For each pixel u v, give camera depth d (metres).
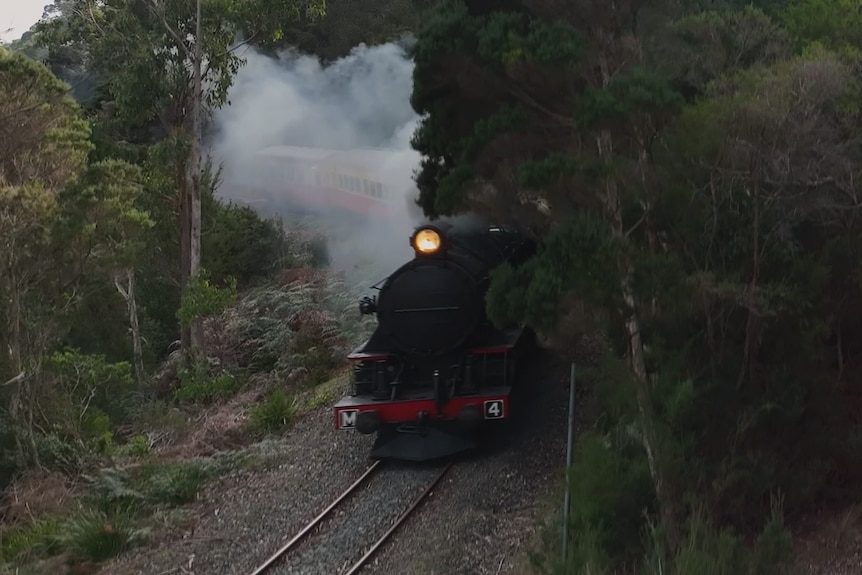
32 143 15.63
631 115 7.38
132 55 18.20
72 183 14.41
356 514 9.74
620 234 7.58
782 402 7.75
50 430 14.53
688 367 7.80
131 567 9.61
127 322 21.62
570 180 7.45
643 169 7.76
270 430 13.76
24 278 14.16
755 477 7.61
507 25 8.10
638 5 8.24
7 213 13.45
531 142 8.22
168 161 18.45
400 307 10.90
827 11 10.91
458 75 8.46
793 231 8.55
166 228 21.30
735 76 8.05
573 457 9.31
